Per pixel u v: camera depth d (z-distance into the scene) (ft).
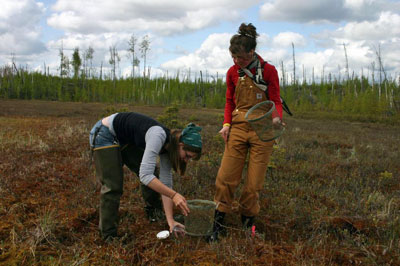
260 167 10.61
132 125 9.18
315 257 9.34
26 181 15.53
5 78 163.43
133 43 176.45
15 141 25.52
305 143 32.27
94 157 9.70
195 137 8.54
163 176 9.91
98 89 161.79
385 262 9.52
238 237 10.87
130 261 8.96
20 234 9.99
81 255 9.15
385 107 95.81
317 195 15.58
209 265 8.84
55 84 170.30
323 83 193.98
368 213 13.24
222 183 10.97
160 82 194.90
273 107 9.91
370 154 27.43
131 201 13.57
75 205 12.60
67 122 43.50
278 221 12.42
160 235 10.11
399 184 18.56
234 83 10.88
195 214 10.16
